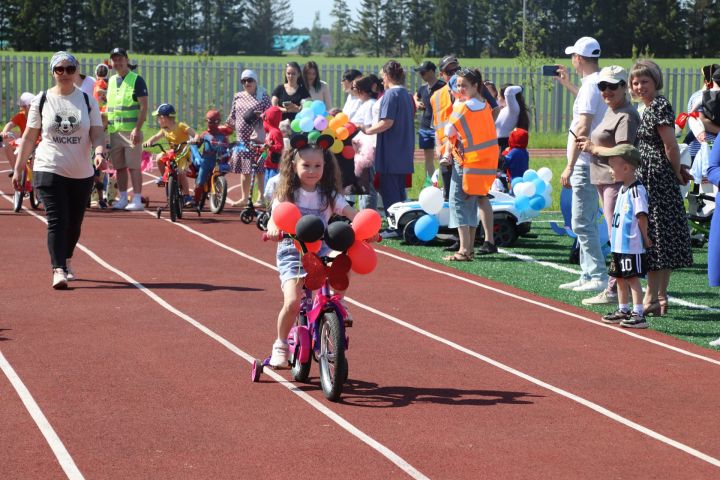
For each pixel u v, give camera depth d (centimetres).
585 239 1558
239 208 2450
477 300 1486
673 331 1321
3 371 1065
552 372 1117
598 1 13038
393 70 2039
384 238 2039
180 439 875
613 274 1327
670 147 1362
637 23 13012
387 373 1097
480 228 1992
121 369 1085
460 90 1775
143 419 925
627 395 1038
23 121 2300
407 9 17475
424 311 1404
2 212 2269
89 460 821
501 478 803
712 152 1240
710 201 1905
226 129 2308
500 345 1230
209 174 2269
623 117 1380
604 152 1323
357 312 1386
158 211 2245
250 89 2380
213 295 1468
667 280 1428
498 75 5581
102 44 14025
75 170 1514
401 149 2047
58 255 1498
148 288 1509
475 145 1769
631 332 1312
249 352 1166
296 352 1039
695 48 13075
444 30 15775
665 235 1374
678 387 1071
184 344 1194
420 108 2517
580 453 866
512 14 14962
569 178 1545
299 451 852
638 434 920
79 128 1509
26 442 859
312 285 985
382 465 824
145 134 4694
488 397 1019
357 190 2075
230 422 923
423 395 1020
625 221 1311
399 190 2084
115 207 2358
